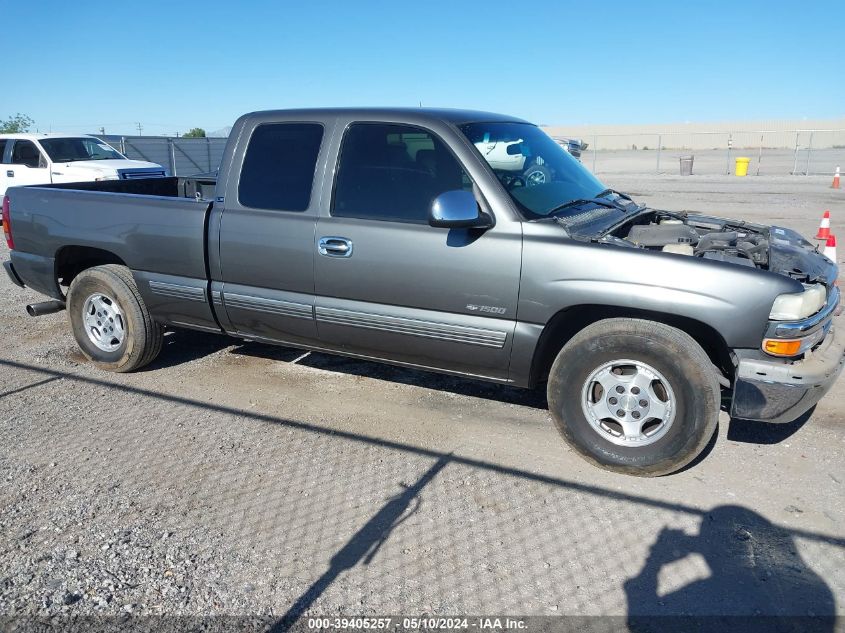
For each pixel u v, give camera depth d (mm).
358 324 4496
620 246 3836
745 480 3910
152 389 5277
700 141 64188
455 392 5176
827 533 3422
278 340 4980
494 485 3893
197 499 3754
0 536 3420
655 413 3863
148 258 5141
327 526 3506
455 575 3139
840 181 23375
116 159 16031
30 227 5652
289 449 4324
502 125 4730
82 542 3373
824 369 3688
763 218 14375
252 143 4789
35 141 15047
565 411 4070
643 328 3789
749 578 3105
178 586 3062
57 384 5379
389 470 4062
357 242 4355
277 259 4641
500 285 4020
